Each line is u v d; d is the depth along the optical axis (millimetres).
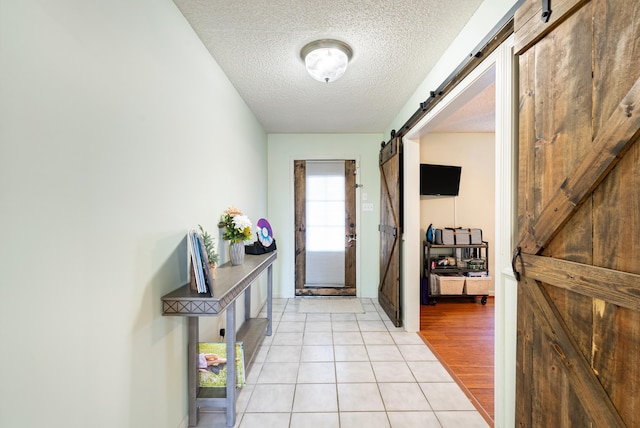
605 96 783
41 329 772
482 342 2750
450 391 1976
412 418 1718
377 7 1566
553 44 967
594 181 822
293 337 2834
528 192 1106
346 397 1909
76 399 880
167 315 1354
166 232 1403
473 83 1640
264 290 3805
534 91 1064
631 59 715
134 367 1156
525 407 1127
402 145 3117
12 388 704
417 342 2729
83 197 905
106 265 1004
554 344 979
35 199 754
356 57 2074
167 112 1417
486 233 4250
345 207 4195
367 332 2961
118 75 1062
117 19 1056
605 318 800
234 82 2443
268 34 1791
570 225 921
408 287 2979
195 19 1630
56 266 814
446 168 4125
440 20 1679
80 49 890
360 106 3049
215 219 2078
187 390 1627
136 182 1168
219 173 2162
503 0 1377
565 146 924
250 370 2158
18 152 711
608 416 786
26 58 727
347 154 4152
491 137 4238
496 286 1418
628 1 719
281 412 1766
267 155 4160
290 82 2457
